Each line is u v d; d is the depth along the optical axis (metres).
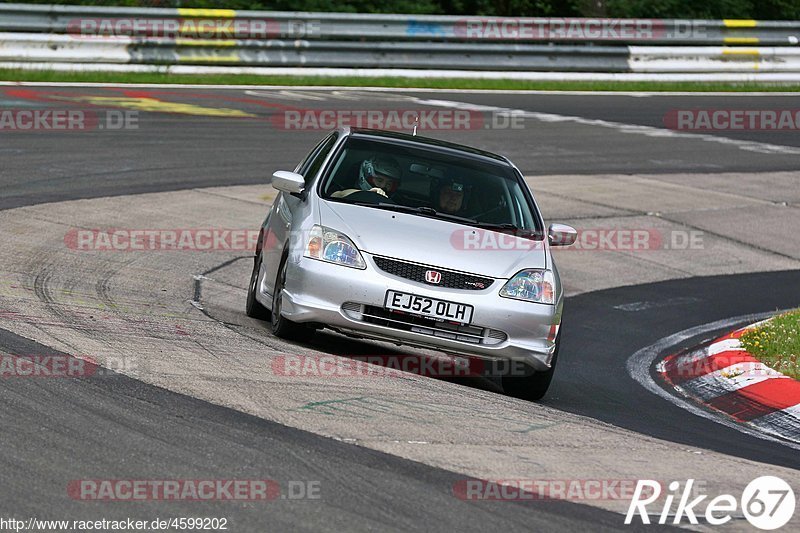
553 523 17.88
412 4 115.75
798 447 26.77
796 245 57.22
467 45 93.56
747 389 31.92
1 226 41.31
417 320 27.94
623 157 72.00
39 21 78.19
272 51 86.25
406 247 28.41
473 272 28.33
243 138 64.62
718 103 94.88
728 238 56.88
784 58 104.81
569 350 36.78
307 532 16.41
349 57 89.19
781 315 40.19
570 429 24.55
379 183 30.98
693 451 24.11
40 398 21.42
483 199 31.30
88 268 37.22
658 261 51.78
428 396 25.55
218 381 24.06
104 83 77.31
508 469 20.55
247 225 48.25
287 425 21.45
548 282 29.11
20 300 30.52
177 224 46.62
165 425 20.61
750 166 73.88
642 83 99.75
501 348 28.17
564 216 56.62
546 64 96.81
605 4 122.25
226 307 35.47
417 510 17.70
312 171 32.50
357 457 20.02
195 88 79.31
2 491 16.81
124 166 55.22
